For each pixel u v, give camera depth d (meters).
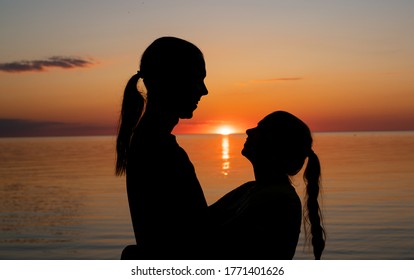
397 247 15.69
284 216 1.93
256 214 1.92
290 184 2.10
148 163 1.90
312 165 2.27
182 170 1.90
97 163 89.12
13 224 23.72
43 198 35.72
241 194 2.22
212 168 62.03
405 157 89.56
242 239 1.87
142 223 1.92
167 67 1.98
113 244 17.48
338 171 55.78
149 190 1.89
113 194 36.47
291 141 2.09
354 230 18.98
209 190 36.03
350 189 36.25
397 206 26.47
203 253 1.84
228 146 186.00
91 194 37.06
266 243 1.88
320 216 2.29
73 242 18.17
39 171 70.06
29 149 199.62
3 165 90.06
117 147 2.06
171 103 2.00
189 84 2.01
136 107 2.04
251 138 2.15
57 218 25.19
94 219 23.98
